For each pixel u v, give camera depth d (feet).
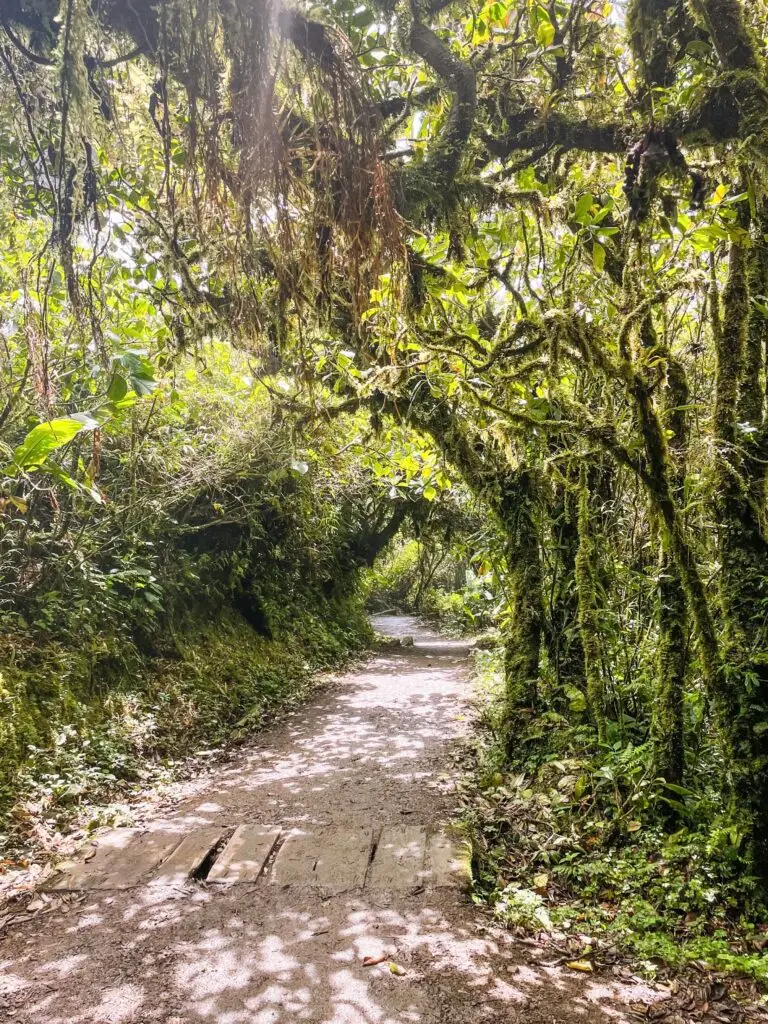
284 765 18.60
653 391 12.97
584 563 15.35
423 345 12.73
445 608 67.51
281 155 8.72
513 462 15.17
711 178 9.53
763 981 9.00
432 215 11.02
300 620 36.99
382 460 24.16
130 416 20.04
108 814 14.44
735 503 11.80
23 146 10.41
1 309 15.48
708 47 8.34
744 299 11.91
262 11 7.97
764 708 11.28
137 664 21.45
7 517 18.04
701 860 11.19
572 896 11.44
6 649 17.02
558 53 9.74
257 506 29.99
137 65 9.51
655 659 14.11
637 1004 8.64
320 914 10.53
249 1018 8.11
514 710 17.30
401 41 9.96
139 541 22.45
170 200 9.74
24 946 9.64
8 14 8.34
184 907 10.71
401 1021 8.13
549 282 13.88
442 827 13.84
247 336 11.89
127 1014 8.15
